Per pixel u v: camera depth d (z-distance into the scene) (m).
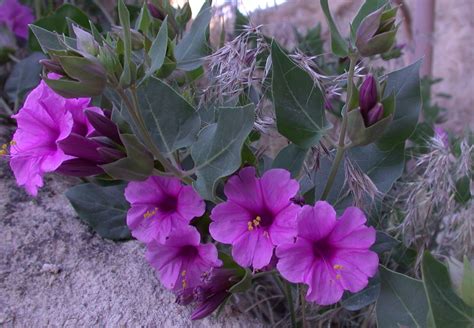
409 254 0.23
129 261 0.23
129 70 0.17
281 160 0.20
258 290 0.23
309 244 0.17
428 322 0.16
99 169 0.18
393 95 0.17
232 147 0.18
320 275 0.17
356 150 0.21
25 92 0.29
